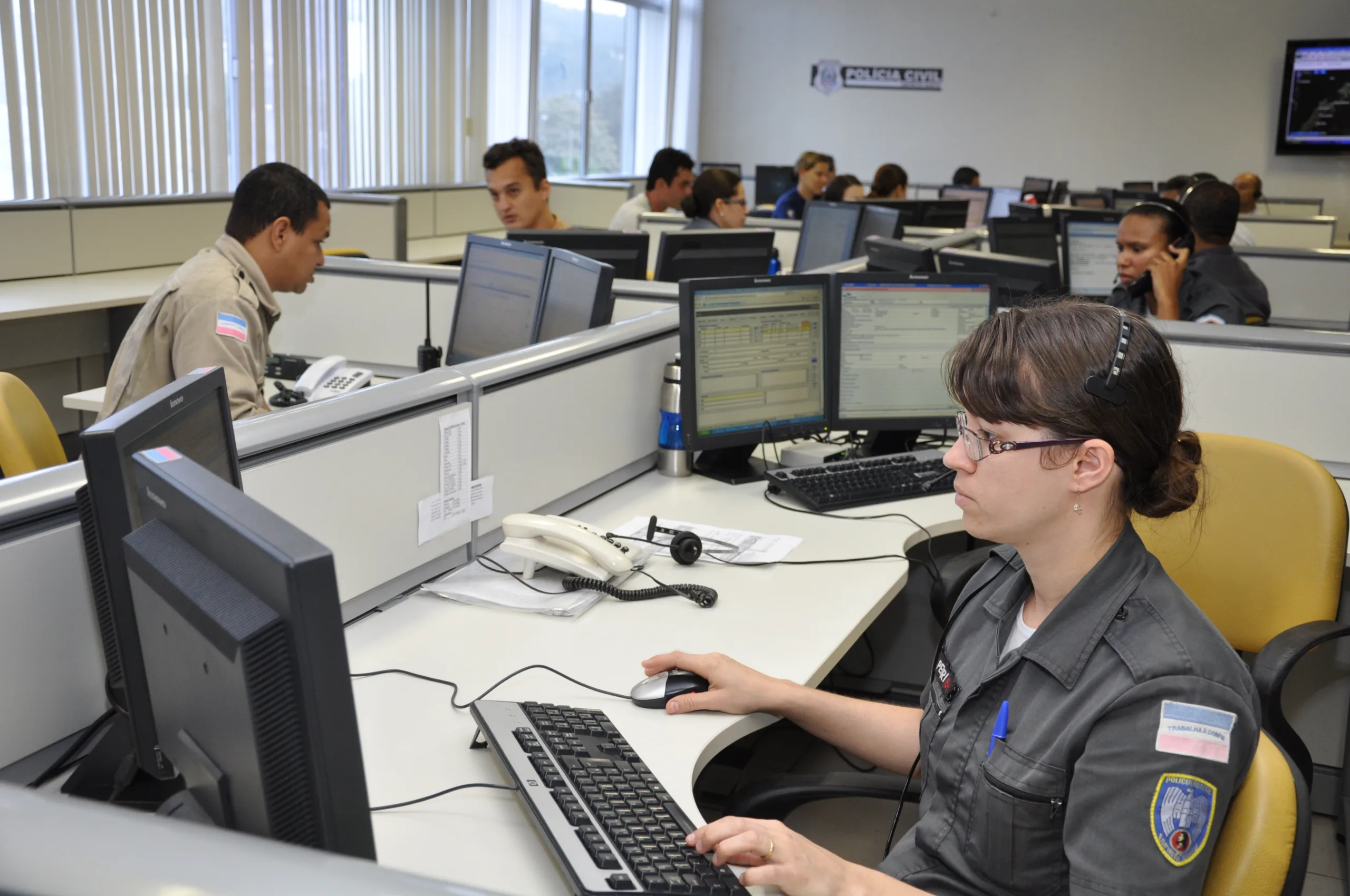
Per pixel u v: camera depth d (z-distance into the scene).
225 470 1.10
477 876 0.95
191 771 0.77
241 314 2.10
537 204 3.89
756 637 1.47
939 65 10.26
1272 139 9.40
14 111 4.17
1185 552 1.84
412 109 6.77
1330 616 1.77
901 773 1.29
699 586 1.60
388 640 1.40
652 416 2.16
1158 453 0.95
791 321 2.19
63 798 0.38
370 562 1.43
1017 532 0.99
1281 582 1.79
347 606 1.42
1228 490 1.82
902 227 4.24
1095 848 0.89
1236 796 0.92
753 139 10.98
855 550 1.81
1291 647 1.66
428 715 1.22
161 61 4.82
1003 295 2.71
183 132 4.98
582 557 1.57
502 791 1.08
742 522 1.93
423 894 0.35
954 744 1.05
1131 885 0.87
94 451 0.84
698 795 2.07
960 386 0.99
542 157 3.87
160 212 4.49
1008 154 10.22
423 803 1.05
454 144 7.23
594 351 1.90
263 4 5.46
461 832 1.01
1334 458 2.23
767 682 1.29
